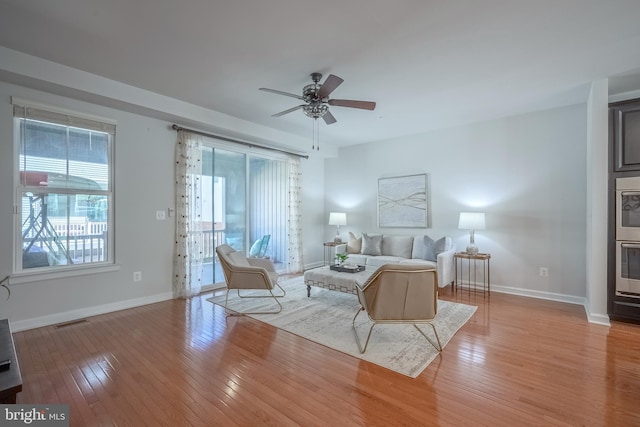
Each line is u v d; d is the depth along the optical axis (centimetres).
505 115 443
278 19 221
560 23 226
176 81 330
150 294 396
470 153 484
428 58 279
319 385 206
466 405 184
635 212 312
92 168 351
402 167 566
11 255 295
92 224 352
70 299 331
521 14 215
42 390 199
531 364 233
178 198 421
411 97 373
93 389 201
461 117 452
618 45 257
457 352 253
